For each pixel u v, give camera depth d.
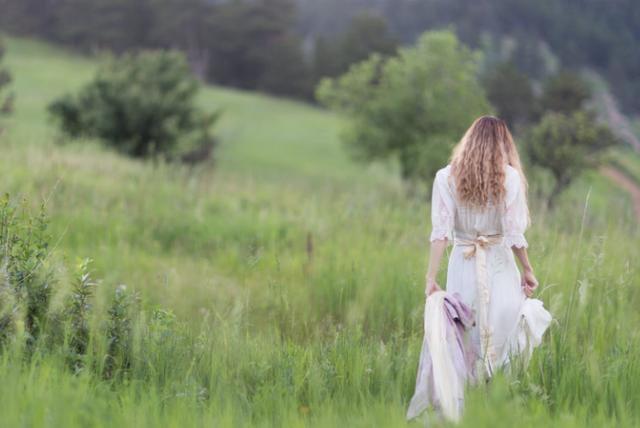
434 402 6.36
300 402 6.34
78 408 5.24
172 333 7.19
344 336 7.39
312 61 151.12
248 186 24.03
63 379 5.73
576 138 26.73
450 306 6.56
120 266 12.16
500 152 6.82
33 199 15.24
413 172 46.28
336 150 82.75
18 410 5.07
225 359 6.82
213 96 113.00
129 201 18.17
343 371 6.71
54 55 143.38
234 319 7.62
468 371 6.56
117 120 44.25
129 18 151.38
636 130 31.95
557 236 10.42
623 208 12.75
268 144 82.25
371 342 7.44
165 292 10.23
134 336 6.79
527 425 5.20
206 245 15.21
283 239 14.93
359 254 11.70
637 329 8.04
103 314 7.18
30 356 6.45
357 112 47.94
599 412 5.73
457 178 6.81
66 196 16.80
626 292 8.84
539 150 25.23
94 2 149.12
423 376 6.39
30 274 7.11
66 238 13.80
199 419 5.49
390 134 46.53
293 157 76.44
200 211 17.14
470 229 6.88
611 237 11.13
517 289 6.89
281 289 9.37
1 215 7.46
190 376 6.54
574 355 6.77
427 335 6.43
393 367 6.91
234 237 15.59
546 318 6.82
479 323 6.75
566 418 5.43
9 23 156.88
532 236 10.56
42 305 7.04
